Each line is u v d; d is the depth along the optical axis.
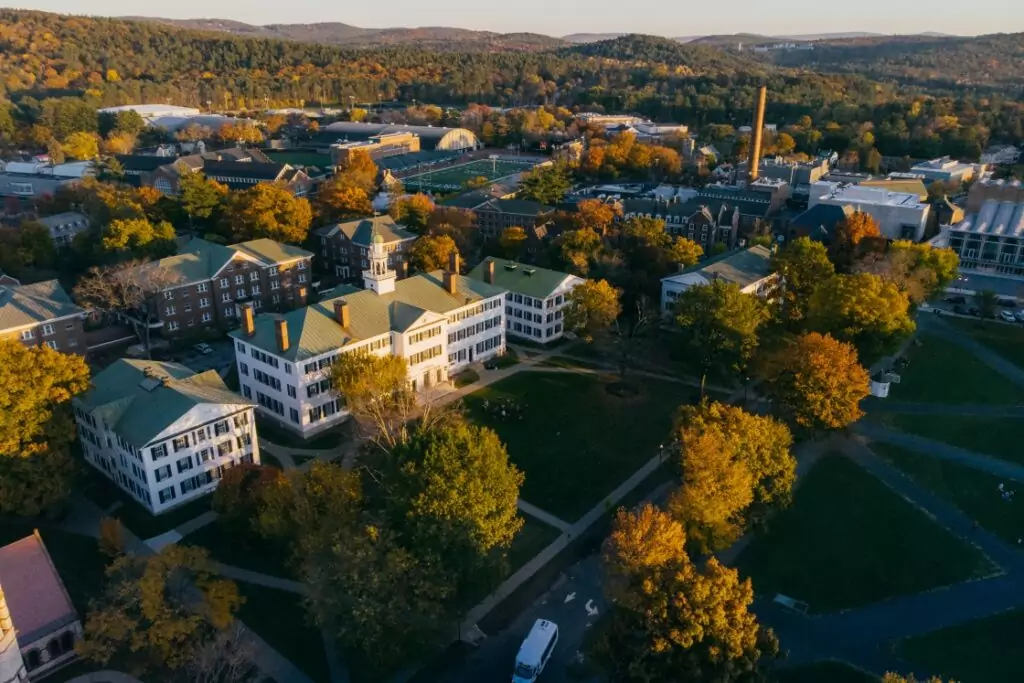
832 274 122.00
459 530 60.41
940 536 77.19
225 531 71.81
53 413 75.44
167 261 122.31
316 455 89.50
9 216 179.62
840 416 85.94
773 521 78.81
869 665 61.03
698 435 70.50
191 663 56.97
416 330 101.75
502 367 114.75
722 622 51.16
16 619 57.66
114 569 60.53
